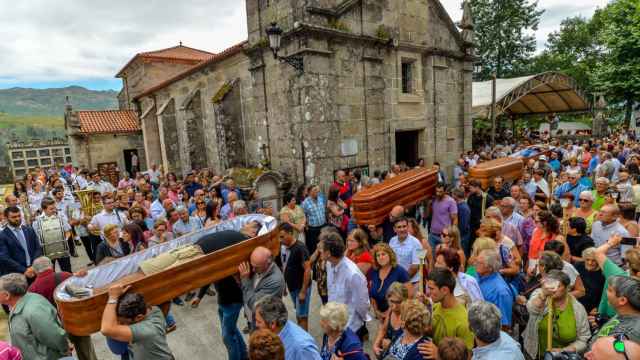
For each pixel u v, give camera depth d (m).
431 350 2.77
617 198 6.80
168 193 9.41
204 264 4.00
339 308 2.99
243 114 13.01
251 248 4.43
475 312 2.61
